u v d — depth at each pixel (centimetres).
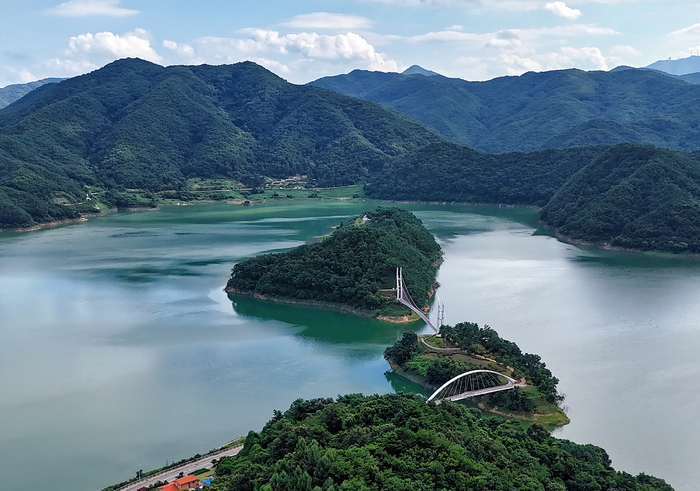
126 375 15525
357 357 16825
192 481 10156
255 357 16788
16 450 11988
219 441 12275
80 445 12162
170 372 15712
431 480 8775
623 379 14912
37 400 14125
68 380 15212
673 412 13275
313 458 9244
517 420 13012
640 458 11581
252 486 9219
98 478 11006
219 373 15650
